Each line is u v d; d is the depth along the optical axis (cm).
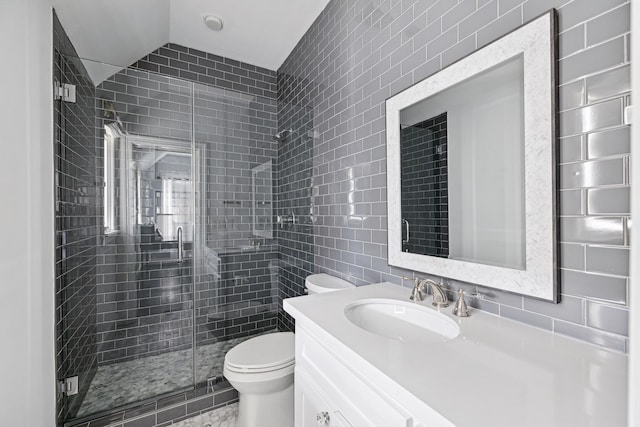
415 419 63
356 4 172
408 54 136
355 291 135
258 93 288
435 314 106
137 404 179
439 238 122
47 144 144
